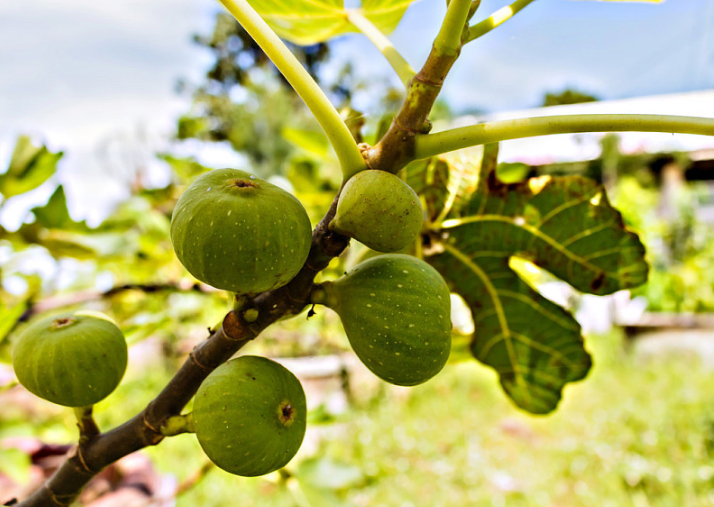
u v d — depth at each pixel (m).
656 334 1.72
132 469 0.42
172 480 0.41
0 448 0.40
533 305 0.31
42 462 0.44
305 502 0.39
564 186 0.28
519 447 1.21
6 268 0.52
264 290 0.18
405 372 0.19
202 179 0.18
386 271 0.20
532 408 0.33
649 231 1.80
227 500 0.94
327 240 0.18
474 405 1.46
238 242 0.16
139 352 1.63
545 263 0.29
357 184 0.17
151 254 0.58
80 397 0.20
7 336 0.42
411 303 0.19
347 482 0.42
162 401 0.20
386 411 1.38
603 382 1.53
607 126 0.18
